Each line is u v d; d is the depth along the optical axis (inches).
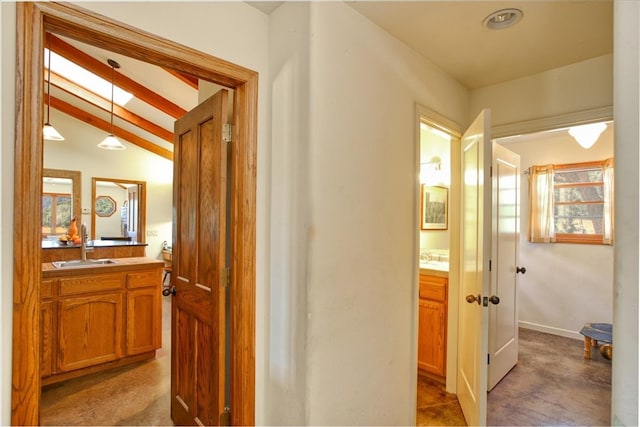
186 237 78.7
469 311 85.8
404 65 72.3
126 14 47.3
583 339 146.9
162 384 103.5
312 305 53.2
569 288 151.6
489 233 73.9
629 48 22.2
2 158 37.6
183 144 81.7
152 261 124.0
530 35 68.9
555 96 83.9
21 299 38.4
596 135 97.0
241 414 61.7
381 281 66.1
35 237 39.5
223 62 57.6
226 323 67.9
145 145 259.4
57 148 229.9
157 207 269.1
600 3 58.3
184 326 78.6
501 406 92.1
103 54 143.1
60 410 89.0
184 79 146.7
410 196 73.9
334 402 56.9
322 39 54.6
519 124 89.6
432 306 105.9
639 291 21.1
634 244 21.5
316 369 53.9
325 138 54.9
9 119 37.9
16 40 38.3
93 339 108.4
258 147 62.9
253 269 62.4
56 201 276.8
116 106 208.7
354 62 60.4
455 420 85.4
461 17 62.9
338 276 57.3
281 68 60.0
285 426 58.1
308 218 53.1
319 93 54.1
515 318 119.8
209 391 67.2
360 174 61.5
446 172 132.0
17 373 38.2
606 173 141.6
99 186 328.5
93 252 152.9
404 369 72.5
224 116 64.6
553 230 155.3
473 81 91.9
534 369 116.2
